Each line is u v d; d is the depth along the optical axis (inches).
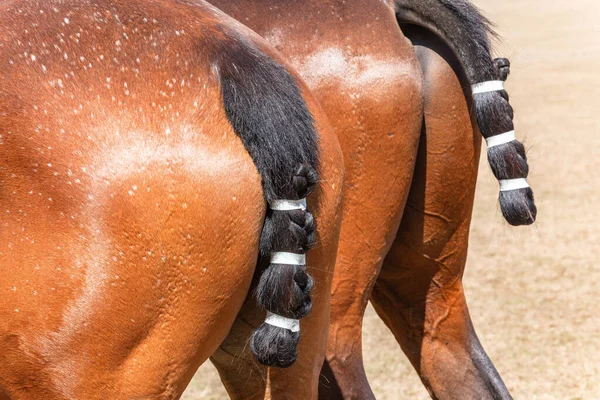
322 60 135.0
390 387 280.8
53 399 100.0
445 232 157.5
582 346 308.0
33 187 96.1
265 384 118.1
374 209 139.1
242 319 113.5
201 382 288.8
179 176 97.5
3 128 95.7
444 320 165.6
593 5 1477.6
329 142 112.1
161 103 98.7
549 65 960.9
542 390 275.1
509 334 321.7
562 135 657.6
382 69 135.4
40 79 97.4
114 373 99.8
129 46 100.4
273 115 100.4
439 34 143.6
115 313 97.9
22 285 96.3
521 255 416.5
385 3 141.7
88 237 96.3
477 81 139.0
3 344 97.7
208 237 98.7
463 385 166.2
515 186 135.1
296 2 138.0
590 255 409.7
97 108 97.5
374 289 169.9
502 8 1499.8
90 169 96.3
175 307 99.9
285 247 100.1
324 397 142.6
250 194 100.1
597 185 527.8
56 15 101.3
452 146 149.6
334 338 142.4
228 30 107.2
